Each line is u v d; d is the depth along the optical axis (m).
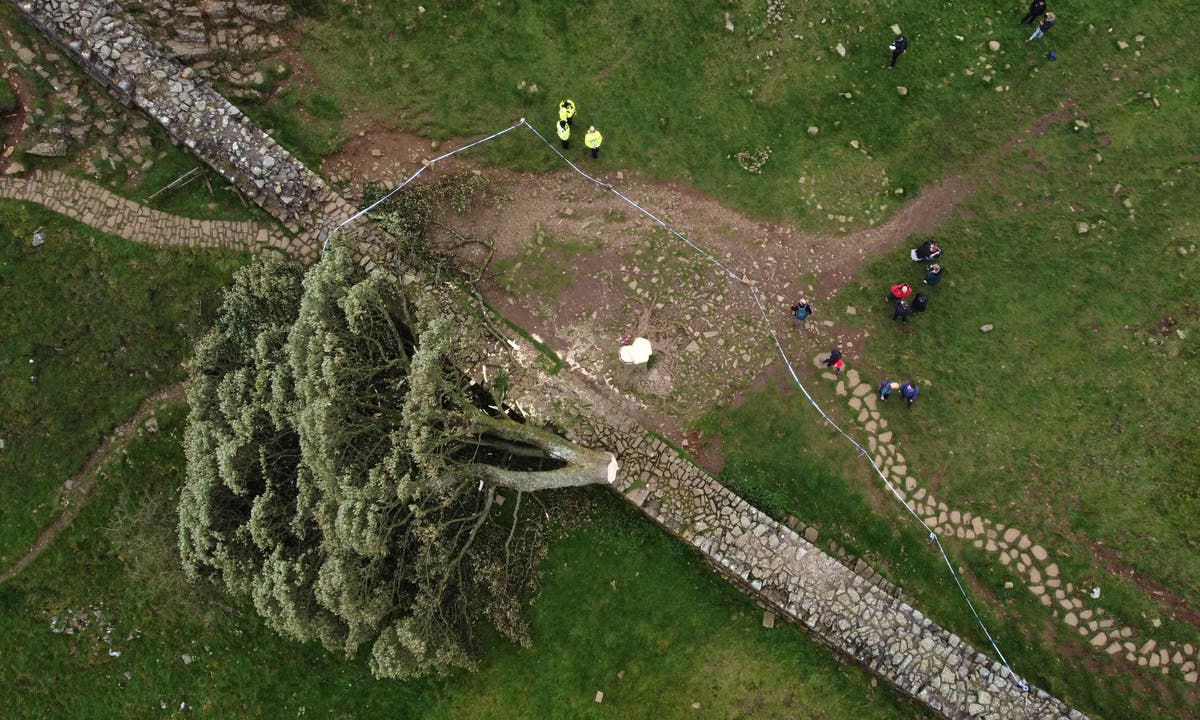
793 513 24.02
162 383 24.28
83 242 23.84
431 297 21.78
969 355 24.77
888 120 25.83
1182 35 25.94
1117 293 24.97
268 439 19.92
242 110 24.81
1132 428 24.20
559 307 24.73
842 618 22.72
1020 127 25.81
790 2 25.98
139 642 23.98
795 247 25.38
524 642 22.89
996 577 23.70
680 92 25.81
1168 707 22.70
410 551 20.88
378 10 25.31
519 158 25.44
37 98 23.56
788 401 24.50
